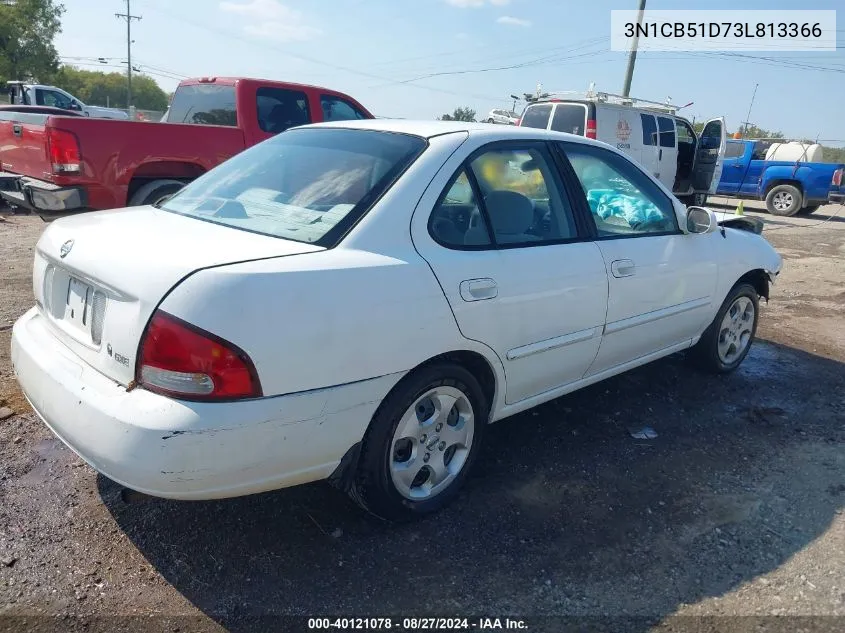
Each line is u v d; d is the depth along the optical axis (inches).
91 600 95.1
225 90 309.9
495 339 117.0
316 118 327.9
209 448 86.2
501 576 104.2
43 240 117.0
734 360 193.5
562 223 134.4
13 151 272.4
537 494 127.0
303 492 123.0
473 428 121.5
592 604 99.2
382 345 99.7
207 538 109.3
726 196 781.3
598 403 169.9
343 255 99.7
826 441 155.5
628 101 522.0
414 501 114.8
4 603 93.4
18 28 1772.9
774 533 118.3
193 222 113.1
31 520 110.7
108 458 87.7
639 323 149.6
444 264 109.0
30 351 108.9
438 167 114.3
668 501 127.0
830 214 738.2
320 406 94.4
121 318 91.8
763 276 194.4
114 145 245.9
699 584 104.4
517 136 130.8
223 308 86.0
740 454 147.3
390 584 101.4
